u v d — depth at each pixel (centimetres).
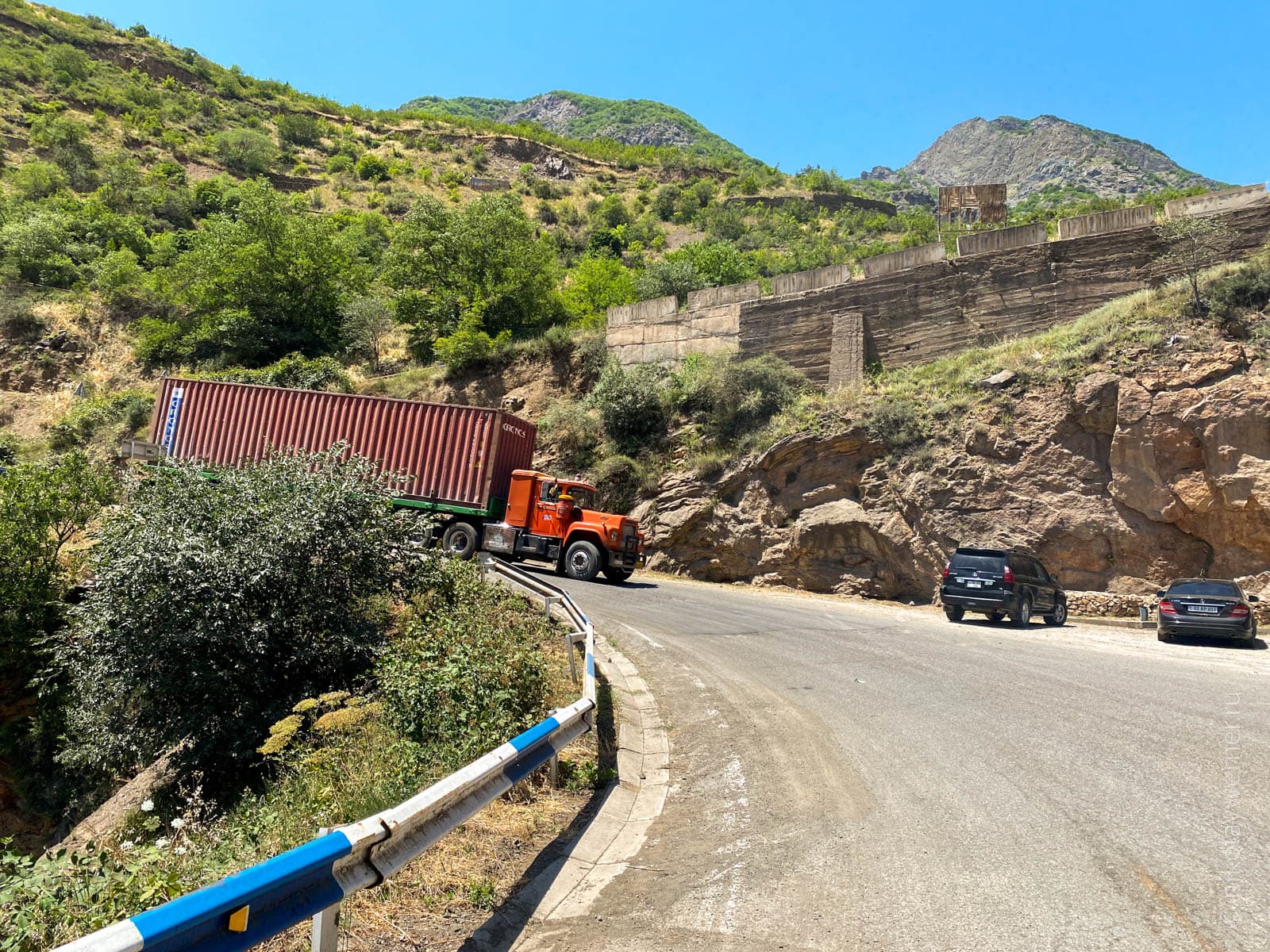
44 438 4072
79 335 4681
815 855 549
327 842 352
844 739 838
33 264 5159
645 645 1391
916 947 415
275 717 1134
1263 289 2203
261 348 4566
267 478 1333
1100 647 1555
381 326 4628
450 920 470
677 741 886
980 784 679
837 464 2650
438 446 2462
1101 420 2247
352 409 2541
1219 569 2052
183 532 1185
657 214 10062
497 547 2412
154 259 5812
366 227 7744
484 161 11800
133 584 1145
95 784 1502
